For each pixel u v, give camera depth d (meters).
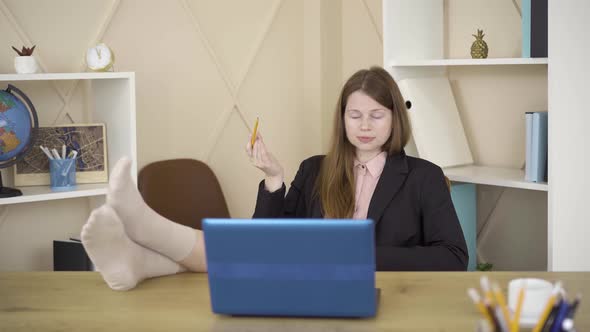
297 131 3.95
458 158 3.27
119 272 1.58
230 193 3.74
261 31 3.77
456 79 3.45
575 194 2.69
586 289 1.53
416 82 3.18
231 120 3.72
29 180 3.00
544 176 2.81
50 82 3.13
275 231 1.34
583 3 2.61
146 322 1.39
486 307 1.04
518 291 1.33
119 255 1.58
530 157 2.81
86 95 3.22
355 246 1.32
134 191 1.63
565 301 1.06
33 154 3.00
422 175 2.21
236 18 3.68
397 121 2.25
